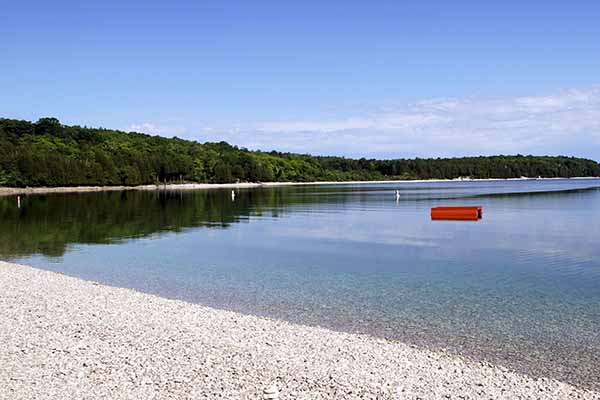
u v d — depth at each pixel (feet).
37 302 59.93
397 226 157.07
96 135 634.84
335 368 40.93
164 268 89.40
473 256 100.12
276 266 90.84
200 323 52.95
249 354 43.70
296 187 600.39
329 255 102.47
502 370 42.01
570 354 46.44
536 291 70.74
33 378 37.76
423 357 44.45
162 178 583.58
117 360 41.47
